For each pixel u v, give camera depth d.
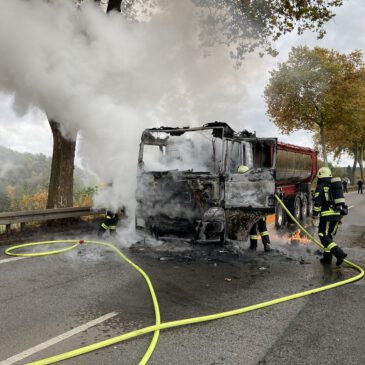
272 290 5.22
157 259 6.80
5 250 7.15
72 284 5.21
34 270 5.87
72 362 3.13
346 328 3.93
